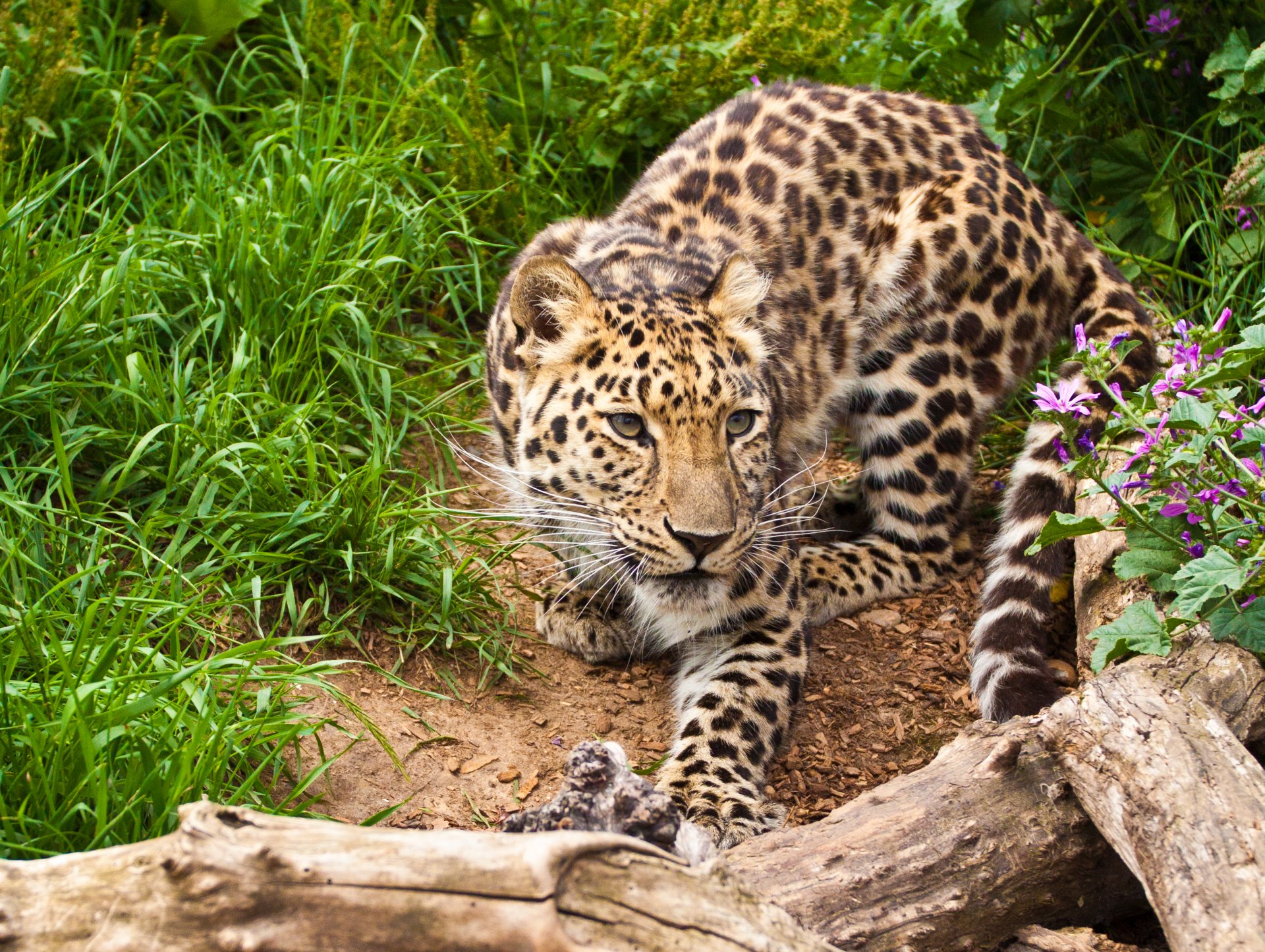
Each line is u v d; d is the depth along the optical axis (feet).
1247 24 36.11
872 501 33.47
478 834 14.23
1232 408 21.95
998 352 33.42
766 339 28.12
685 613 26.61
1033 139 38.60
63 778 19.31
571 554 28.60
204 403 28.71
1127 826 17.29
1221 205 35.60
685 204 30.96
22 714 19.86
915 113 34.04
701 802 23.31
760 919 14.84
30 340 27.81
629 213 31.40
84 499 27.73
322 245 32.73
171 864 13.65
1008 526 29.35
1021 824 18.67
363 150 37.29
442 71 38.17
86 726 18.78
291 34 39.22
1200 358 22.54
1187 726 18.20
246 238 31.58
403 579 27.73
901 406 32.68
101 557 26.23
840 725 27.12
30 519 24.98
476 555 29.09
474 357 34.32
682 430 24.47
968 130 34.47
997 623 27.07
